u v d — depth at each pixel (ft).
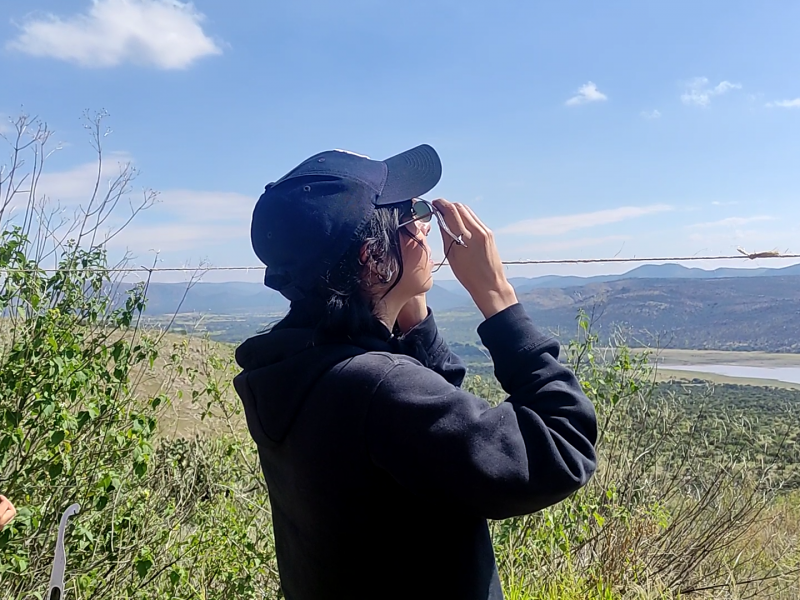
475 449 3.63
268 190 4.62
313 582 4.24
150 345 10.81
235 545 11.93
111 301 10.93
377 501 3.86
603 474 14.24
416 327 4.76
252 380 4.44
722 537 14.02
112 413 10.65
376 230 4.21
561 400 4.02
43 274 10.44
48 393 9.21
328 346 4.14
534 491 3.71
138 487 11.94
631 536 13.09
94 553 10.67
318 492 3.98
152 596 11.39
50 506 10.46
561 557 12.62
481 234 4.48
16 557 9.23
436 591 3.90
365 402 3.80
